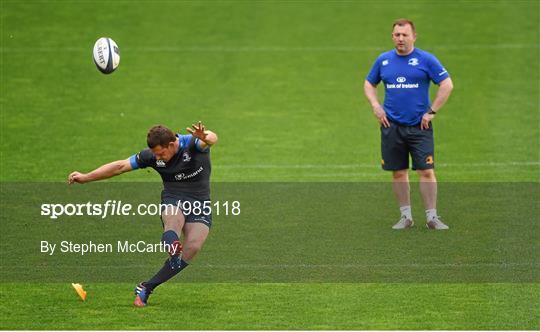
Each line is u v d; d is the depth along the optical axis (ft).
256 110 254.47
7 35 307.37
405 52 158.40
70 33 310.65
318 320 118.21
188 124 242.17
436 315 119.85
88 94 264.11
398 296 127.75
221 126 240.32
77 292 126.11
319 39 311.68
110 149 219.61
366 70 287.48
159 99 261.85
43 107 252.83
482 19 324.39
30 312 121.19
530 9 332.39
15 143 222.89
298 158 213.87
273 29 319.27
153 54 297.53
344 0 342.85
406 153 161.38
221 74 283.59
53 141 225.15
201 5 338.13
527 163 205.67
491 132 231.71
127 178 196.95
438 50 299.58
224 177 198.80
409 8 334.85
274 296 128.26
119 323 116.78
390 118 159.94
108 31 313.53
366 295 128.36
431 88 268.41
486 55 295.07
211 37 312.29
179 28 318.45
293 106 257.96
